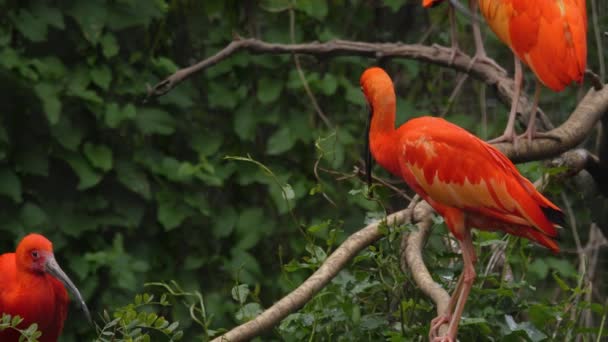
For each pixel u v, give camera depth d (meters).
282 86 12.27
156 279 11.96
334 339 7.64
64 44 11.50
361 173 7.96
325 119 11.86
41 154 11.16
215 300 11.84
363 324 7.39
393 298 7.55
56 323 9.41
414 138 6.62
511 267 8.88
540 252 12.09
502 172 6.45
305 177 12.29
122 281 11.19
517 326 7.21
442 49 10.04
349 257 7.09
